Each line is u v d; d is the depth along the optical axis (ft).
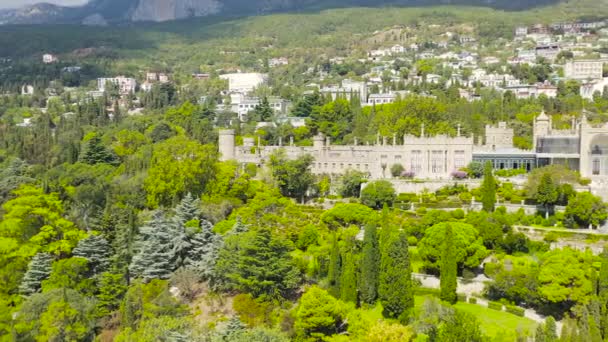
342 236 484.33
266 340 340.39
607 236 463.42
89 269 456.45
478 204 548.72
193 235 479.41
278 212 533.14
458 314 349.82
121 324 400.26
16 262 465.47
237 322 360.07
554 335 333.42
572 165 618.44
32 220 507.30
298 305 396.16
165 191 606.55
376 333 336.70
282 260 419.33
